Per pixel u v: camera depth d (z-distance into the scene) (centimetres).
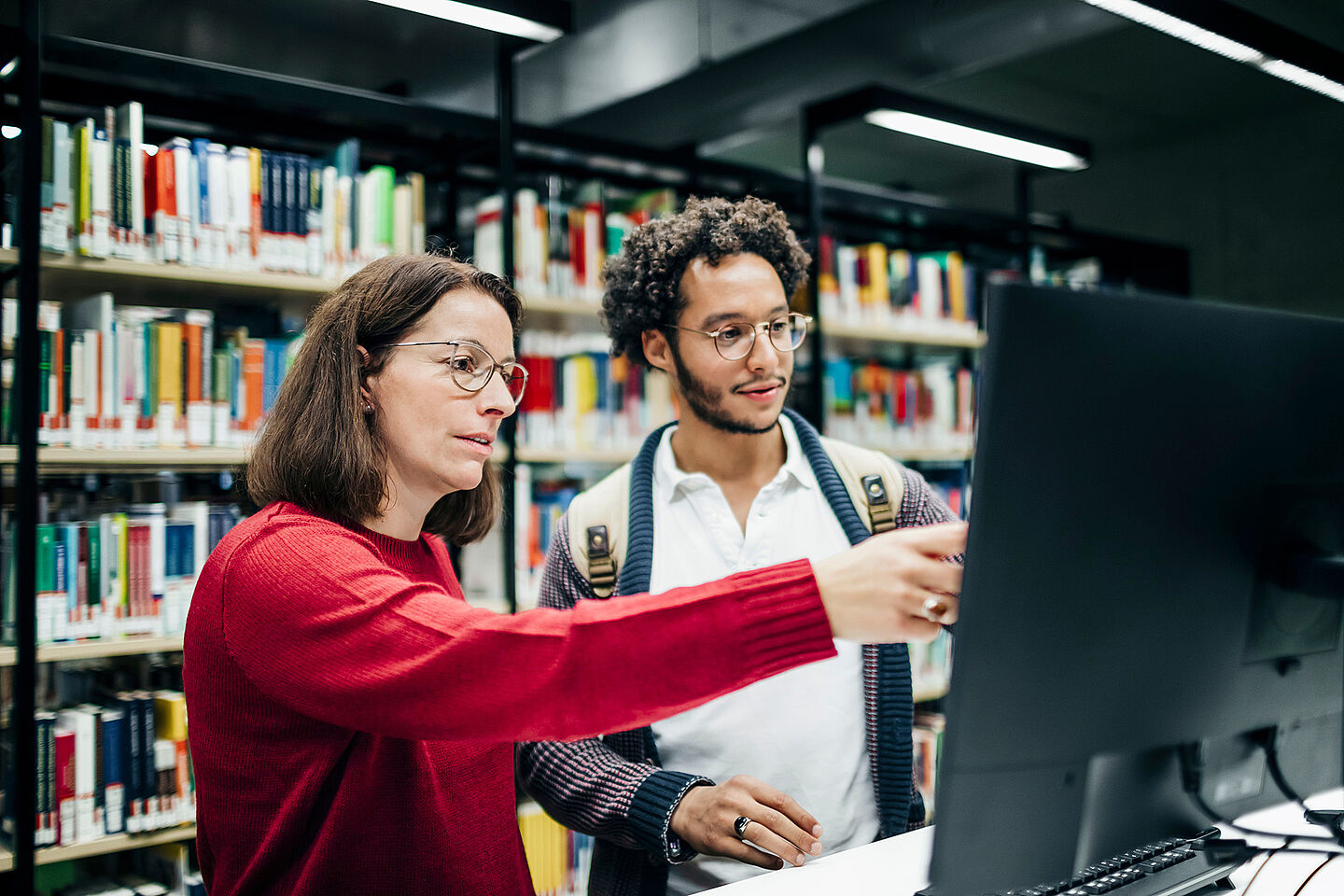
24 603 179
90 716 189
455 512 107
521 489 251
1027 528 60
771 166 590
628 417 272
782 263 128
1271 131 505
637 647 61
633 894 111
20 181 181
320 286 217
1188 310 67
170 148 202
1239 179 516
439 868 87
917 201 344
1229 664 72
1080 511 62
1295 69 224
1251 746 76
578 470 311
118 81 213
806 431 133
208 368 209
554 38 222
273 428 85
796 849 90
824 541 124
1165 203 547
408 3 203
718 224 122
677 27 338
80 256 192
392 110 225
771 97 363
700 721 117
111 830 189
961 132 301
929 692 297
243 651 72
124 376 200
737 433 124
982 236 397
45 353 190
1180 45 418
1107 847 68
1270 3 336
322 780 80
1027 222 382
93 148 193
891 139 539
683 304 122
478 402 83
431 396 82
